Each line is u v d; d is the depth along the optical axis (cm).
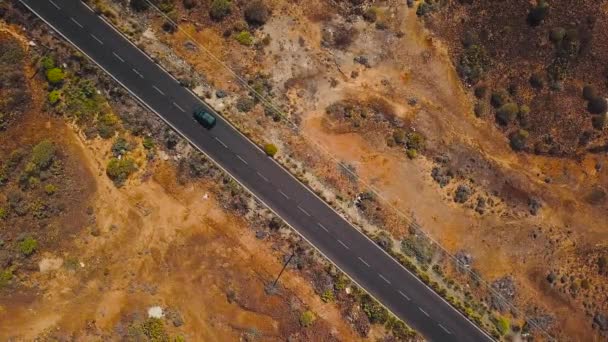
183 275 5312
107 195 5344
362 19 6084
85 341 5097
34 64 5381
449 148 6025
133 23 5619
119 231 5306
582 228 6144
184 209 5422
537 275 5934
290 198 5606
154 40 5634
